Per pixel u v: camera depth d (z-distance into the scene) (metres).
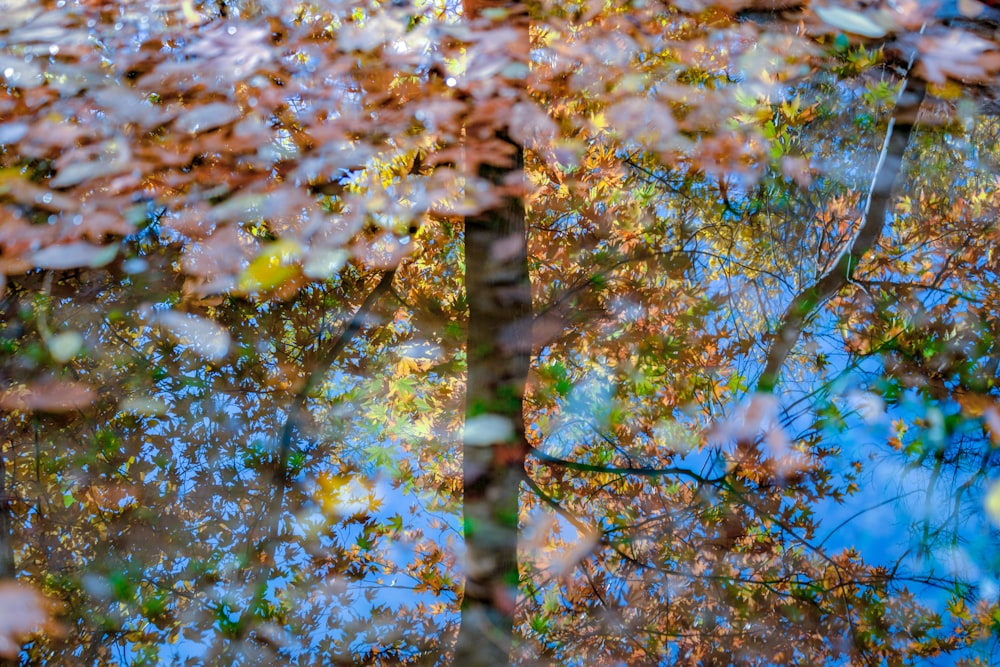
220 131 1.60
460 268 1.87
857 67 1.72
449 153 1.66
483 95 1.63
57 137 1.53
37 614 1.34
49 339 1.59
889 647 1.53
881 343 1.70
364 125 1.64
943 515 1.56
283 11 1.68
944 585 1.54
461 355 1.79
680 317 1.75
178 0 1.64
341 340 1.75
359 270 1.81
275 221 1.68
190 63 1.61
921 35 1.60
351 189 1.70
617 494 1.68
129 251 1.62
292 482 1.70
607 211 1.79
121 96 1.57
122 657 1.54
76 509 1.60
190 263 1.65
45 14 1.57
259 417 1.73
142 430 1.67
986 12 1.58
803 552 1.60
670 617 1.58
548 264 1.78
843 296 1.77
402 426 1.76
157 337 1.69
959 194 1.87
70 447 1.62
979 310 1.72
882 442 1.63
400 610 1.62
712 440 1.67
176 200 1.60
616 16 1.80
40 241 1.51
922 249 1.83
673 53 1.79
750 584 1.59
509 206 1.62
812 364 1.71
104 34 1.60
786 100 1.76
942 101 1.77
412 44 1.66
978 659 1.50
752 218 1.83
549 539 1.65
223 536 1.64
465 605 1.52
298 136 1.65
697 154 1.80
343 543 1.67
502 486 1.55
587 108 1.78
